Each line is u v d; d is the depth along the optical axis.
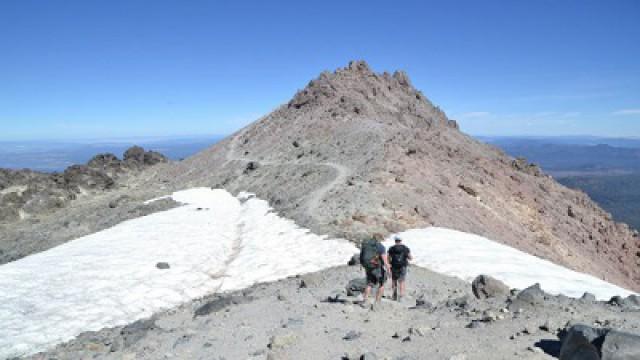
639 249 79.31
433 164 67.94
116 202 83.81
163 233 47.56
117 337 19.77
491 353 11.47
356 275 24.98
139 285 31.38
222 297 23.50
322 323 15.41
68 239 62.88
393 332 14.09
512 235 54.00
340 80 129.38
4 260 61.97
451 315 15.20
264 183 79.00
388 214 43.75
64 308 27.25
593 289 27.55
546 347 11.56
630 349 9.48
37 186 110.62
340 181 59.59
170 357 14.09
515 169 97.06
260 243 41.44
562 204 81.75
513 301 15.15
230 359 13.27
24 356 21.02
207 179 104.31
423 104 137.25
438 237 37.69
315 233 40.84
